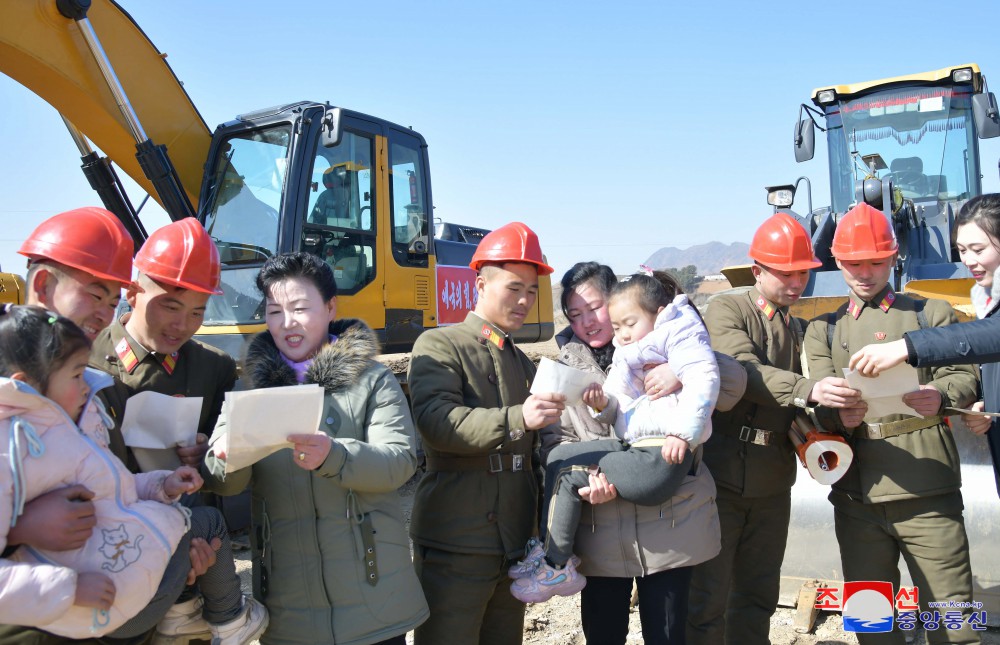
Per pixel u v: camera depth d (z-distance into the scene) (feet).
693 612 11.19
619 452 9.19
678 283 10.14
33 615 6.01
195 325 8.59
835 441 10.57
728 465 11.37
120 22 22.22
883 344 9.64
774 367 11.48
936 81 26.55
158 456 7.96
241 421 6.88
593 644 9.86
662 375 9.12
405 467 8.14
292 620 7.94
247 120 22.12
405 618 8.13
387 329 23.61
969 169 26.11
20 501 6.13
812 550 14.65
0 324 6.27
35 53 19.94
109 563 6.50
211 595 7.77
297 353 8.55
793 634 13.60
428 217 25.52
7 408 6.14
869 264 11.10
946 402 10.62
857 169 27.04
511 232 9.80
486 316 10.00
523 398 10.10
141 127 21.44
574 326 10.91
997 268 10.27
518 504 9.68
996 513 13.57
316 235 21.38
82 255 7.43
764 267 11.70
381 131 23.56
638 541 9.43
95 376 7.22
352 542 8.05
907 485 10.69
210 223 21.86
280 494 8.12
